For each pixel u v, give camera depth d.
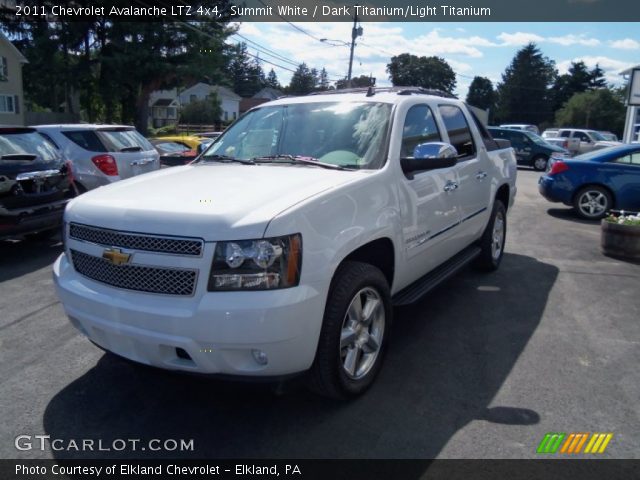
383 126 3.99
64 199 7.30
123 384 3.62
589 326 4.69
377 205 3.51
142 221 2.89
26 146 6.91
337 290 3.12
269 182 3.36
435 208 4.33
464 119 5.41
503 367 3.88
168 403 3.38
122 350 3.01
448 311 5.02
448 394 3.49
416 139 4.26
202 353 2.74
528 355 4.09
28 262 6.85
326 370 3.08
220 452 2.89
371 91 4.48
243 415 3.24
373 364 3.52
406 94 4.52
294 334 2.78
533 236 8.55
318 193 3.12
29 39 35.97
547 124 86.50
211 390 3.54
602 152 10.14
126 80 32.78
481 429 3.09
